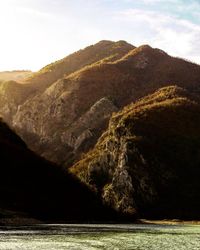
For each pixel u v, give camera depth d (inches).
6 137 6471.5
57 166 7071.9
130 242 2573.8
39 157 6737.2
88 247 2229.3
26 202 5142.7
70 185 6648.6
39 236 2829.7
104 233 3346.5
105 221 6284.5
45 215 5157.5
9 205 4817.9
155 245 2436.0
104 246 2297.0
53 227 4025.6
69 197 6186.0
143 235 3262.8
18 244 2261.3
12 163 5718.5
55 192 5999.0
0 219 4247.0
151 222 7239.2
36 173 6008.9
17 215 4611.2
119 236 3053.6
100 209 6707.7
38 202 5324.8
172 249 2255.2
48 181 6087.6
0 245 2182.6
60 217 5403.5
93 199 7091.5
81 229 3850.9
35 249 2070.6
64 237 2819.9
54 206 5585.6
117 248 2209.6
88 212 6299.2
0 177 5315.0
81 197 6619.1
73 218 5605.3
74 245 2315.5
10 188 5211.6
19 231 3250.5
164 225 5900.6
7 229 3437.5
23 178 5639.8
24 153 6289.4
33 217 4852.4
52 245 2277.3
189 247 2386.8
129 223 6515.8
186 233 3752.5
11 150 5989.2
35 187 5659.5
